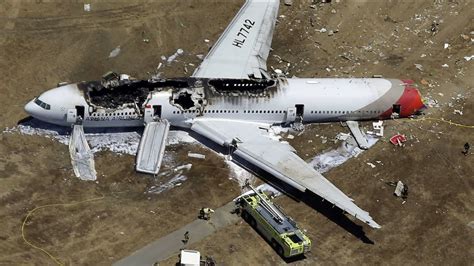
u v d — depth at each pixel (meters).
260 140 56.03
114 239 47.94
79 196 51.12
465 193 53.91
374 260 48.00
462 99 63.22
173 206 50.97
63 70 62.31
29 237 47.47
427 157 57.03
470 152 57.72
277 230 46.94
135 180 52.94
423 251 49.00
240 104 57.00
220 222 49.84
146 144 54.94
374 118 60.19
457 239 50.06
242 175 54.19
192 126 56.81
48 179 52.22
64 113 55.25
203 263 46.19
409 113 60.47
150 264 46.31
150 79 59.00
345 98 58.56
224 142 55.47
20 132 56.09
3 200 50.03
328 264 47.31
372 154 57.00
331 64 65.94
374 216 51.47
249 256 47.34
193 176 53.69
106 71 62.62
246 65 61.28
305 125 59.50
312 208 51.81
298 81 58.88
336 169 55.44
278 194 52.75
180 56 65.12
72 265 45.78
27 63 62.56
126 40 65.88
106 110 55.78
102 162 54.22
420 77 65.25
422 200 53.06
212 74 59.97
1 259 45.62
